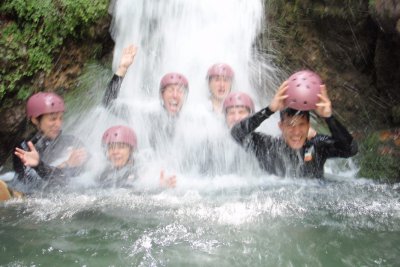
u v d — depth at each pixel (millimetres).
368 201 2621
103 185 2898
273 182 2967
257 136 2990
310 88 2643
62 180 2916
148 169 3133
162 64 4160
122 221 2314
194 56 4227
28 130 3408
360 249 2041
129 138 2977
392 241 2109
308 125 2857
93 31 3758
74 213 2428
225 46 4285
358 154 3510
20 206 2537
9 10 3309
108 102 3477
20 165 3045
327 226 2258
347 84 3959
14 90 3301
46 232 2197
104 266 1897
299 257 1978
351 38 3893
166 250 2020
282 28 4234
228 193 2744
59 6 3512
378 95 3811
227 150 3254
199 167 3227
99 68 3922
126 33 4023
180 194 2727
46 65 3494
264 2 4293
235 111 3221
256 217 2357
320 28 4039
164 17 4152
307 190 2803
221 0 4285
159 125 3490
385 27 3271
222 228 2234
